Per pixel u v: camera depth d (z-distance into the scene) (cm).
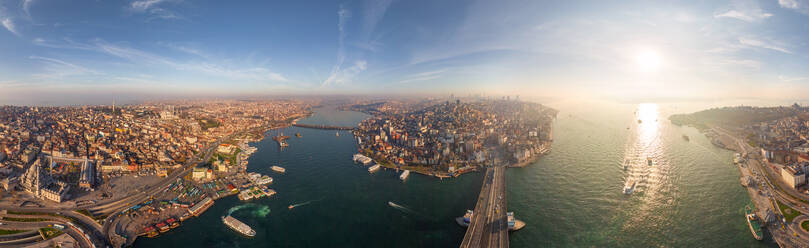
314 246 16725
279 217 19925
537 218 19075
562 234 17250
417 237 17512
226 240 17212
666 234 16838
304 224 19038
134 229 17788
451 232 17988
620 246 15912
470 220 18700
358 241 17175
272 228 18550
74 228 17575
